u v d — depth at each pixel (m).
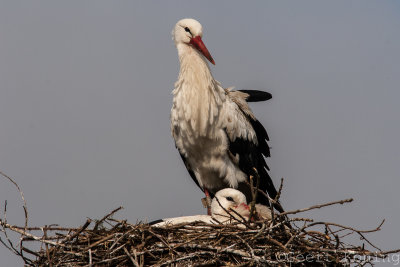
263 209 13.66
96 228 11.67
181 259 11.30
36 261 11.66
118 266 11.50
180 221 12.72
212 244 11.52
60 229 11.67
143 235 11.55
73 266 11.44
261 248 11.46
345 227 11.37
